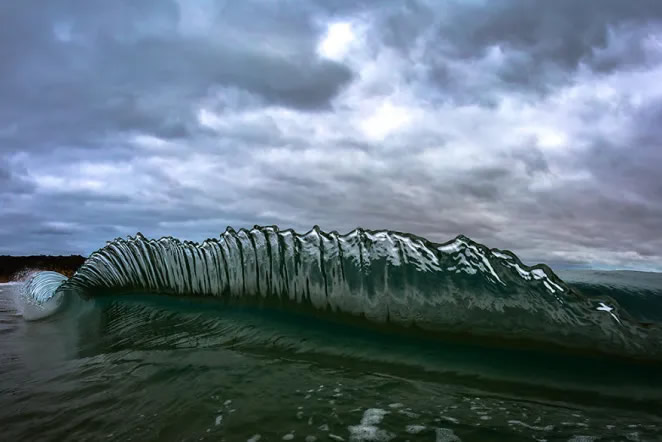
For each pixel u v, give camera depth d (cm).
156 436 157
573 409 171
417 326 262
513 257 262
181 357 243
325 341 259
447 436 149
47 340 331
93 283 488
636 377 197
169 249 410
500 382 197
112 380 219
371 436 150
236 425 160
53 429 172
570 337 229
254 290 336
